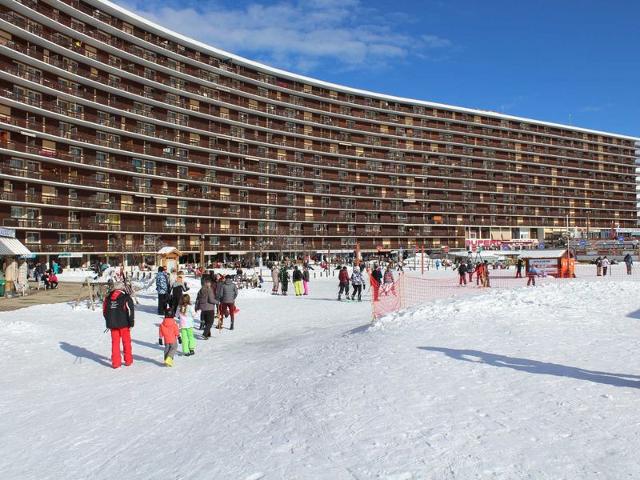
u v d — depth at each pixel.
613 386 6.53
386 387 7.10
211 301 15.94
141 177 66.00
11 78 50.50
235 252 74.88
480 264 36.56
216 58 76.06
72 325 18.31
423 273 59.03
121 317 11.75
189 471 5.24
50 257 55.22
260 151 80.12
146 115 66.25
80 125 58.62
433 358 8.74
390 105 96.00
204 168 73.44
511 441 4.91
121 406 8.42
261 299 29.31
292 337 15.30
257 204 79.19
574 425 5.23
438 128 99.56
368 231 90.44
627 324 11.41
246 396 8.13
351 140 90.75
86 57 57.91
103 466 5.88
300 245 79.12
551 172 112.94
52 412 8.33
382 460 4.73
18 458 6.37
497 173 105.88
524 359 8.30
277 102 82.38
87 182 59.06
